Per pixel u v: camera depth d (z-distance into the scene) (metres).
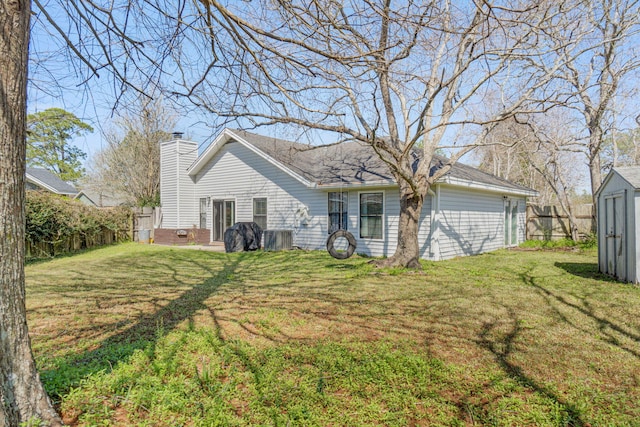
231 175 16.67
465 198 13.21
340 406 2.86
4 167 2.27
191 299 6.25
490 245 15.00
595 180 15.74
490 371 3.48
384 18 3.77
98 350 3.82
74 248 14.40
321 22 3.59
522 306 5.84
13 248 2.33
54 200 12.96
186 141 17.84
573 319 5.16
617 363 3.69
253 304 5.90
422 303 6.01
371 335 4.46
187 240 17.11
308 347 4.02
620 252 7.99
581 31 7.45
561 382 3.29
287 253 13.08
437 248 11.61
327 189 13.38
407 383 3.24
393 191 12.23
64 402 2.72
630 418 2.72
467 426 2.65
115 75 4.02
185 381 3.14
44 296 6.53
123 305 5.86
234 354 3.78
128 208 18.22
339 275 8.66
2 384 2.24
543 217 17.84
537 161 20.80
